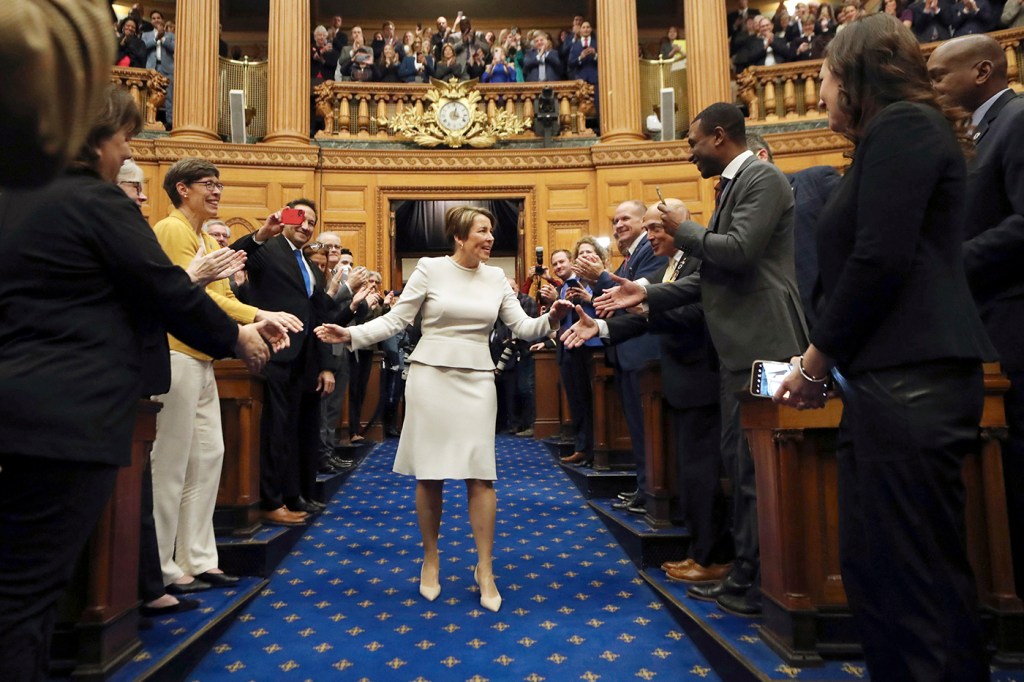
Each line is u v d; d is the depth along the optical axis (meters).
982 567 1.81
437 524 2.69
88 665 1.71
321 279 3.92
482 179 9.19
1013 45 8.30
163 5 11.12
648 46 11.89
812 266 2.55
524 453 6.28
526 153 9.22
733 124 2.34
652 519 3.10
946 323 1.15
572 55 10.04
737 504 2.26
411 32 11.34
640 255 3.61
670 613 2.41
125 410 1.28
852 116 1.32
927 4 8.77
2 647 1.09
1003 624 1.75
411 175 9.13
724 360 2.21
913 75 1.25
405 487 4.80
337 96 9.39
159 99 8.95
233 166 8.65
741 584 2.24
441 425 2.62
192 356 2.48
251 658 2.08
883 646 1.17
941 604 1.12
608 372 4.46
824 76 1.39
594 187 9.15
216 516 2.97
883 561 1.16
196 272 2.01
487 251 2.74
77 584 1.76
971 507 1.83
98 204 1.28
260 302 3.42
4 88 0.41
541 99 9.34
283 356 3.41
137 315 1.37
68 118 0.44
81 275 1.26
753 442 2.02
